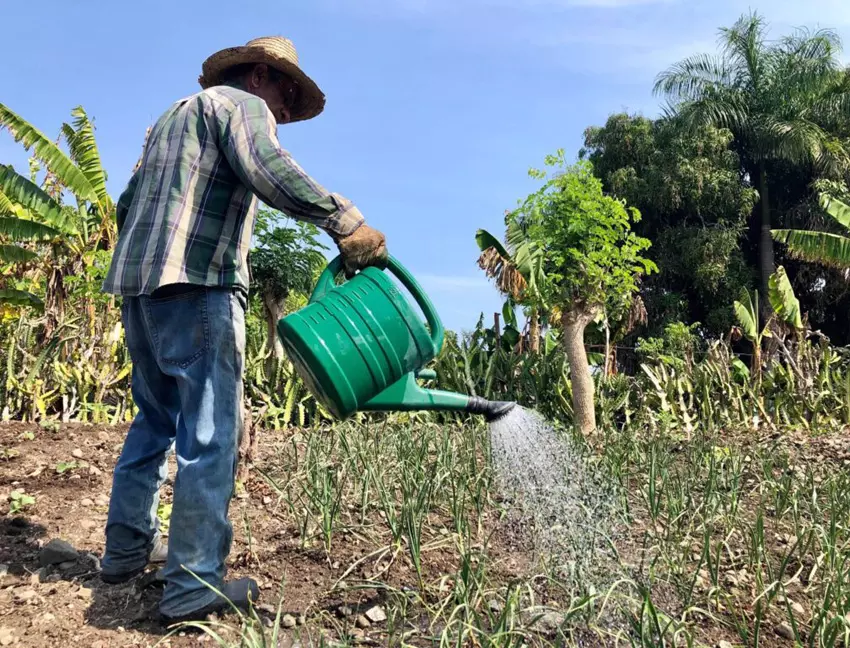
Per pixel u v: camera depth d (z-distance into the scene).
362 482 3.78
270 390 7.69
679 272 19.92
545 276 9.20
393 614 2.44
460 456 4.49
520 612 2.39
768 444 6.61
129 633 2.30
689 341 14.59
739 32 21.47
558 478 3.42
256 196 2.42
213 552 2.40
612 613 2.52
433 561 3.06
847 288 19.03
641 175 20.98
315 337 2.18
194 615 2.34
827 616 2.50
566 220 9.07
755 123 20.91
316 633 2.37
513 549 3.27
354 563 2.88
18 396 6.07
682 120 21.11
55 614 2.37
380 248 2.37
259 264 9.70
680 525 3.67
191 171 2.38
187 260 2.34
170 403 2.64
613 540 3.37
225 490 2.42
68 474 4.16
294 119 2.98
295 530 3.39
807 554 3.36
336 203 2.33
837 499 3.88
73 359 6.69
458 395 2.50
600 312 9.25
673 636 2.22
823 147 19.92
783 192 22.05
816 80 20.61
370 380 2.24
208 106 2.42
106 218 9.40
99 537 3.22
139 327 2.52
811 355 10.03
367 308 2.25
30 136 9.01
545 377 9.13
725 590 2.89
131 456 2.68
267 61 2.66
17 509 3.42
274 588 2.74
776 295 10.09
